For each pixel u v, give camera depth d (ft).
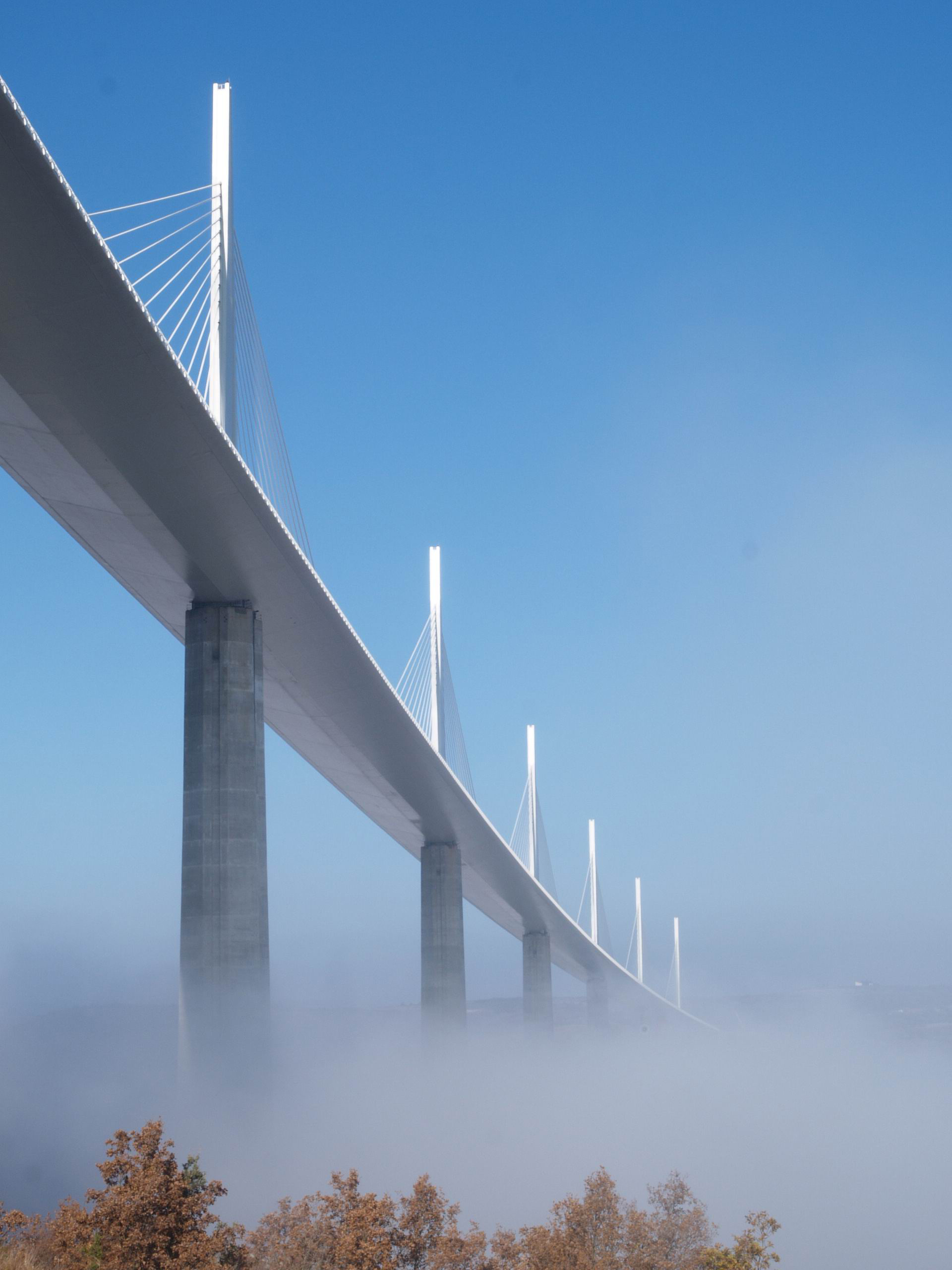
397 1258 60.70
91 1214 55.62
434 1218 63.36
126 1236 54.90
